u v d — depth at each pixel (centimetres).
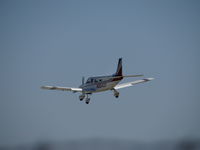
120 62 15525
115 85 15538
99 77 15662
